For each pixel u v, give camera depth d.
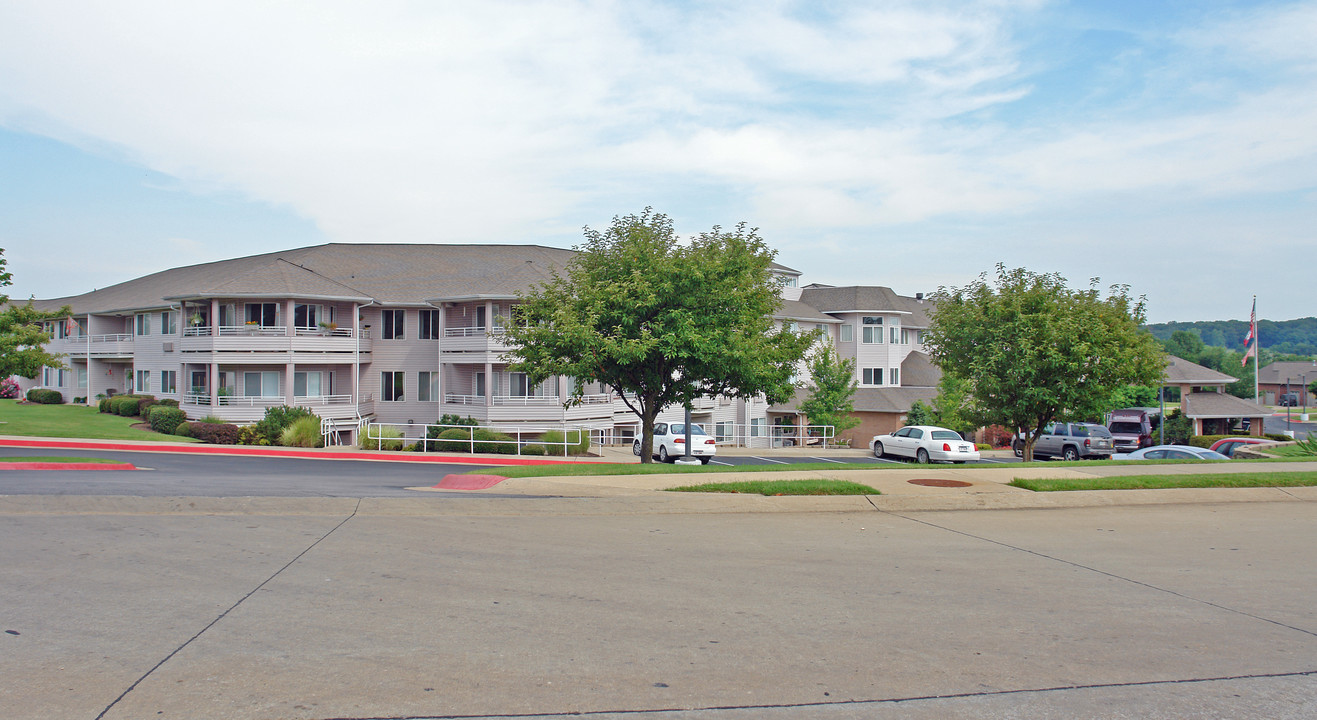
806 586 7.91
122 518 10.87
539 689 5.17
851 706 5.00
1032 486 14.28
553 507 12.36
